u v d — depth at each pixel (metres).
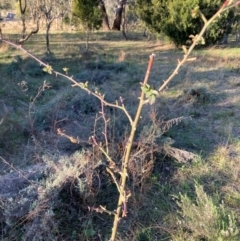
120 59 10.31
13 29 17.31
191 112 5.70
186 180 3.66
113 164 1.64
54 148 3.94
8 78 7.75
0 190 2.96
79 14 11.57
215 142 4.64
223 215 2.69
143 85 1.19
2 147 4.36
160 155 3.96
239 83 7.50
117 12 19.80
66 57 10.59
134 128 1.42
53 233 2.72
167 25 13.27
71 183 3.09
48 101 6.25
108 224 3.00
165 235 2.85
